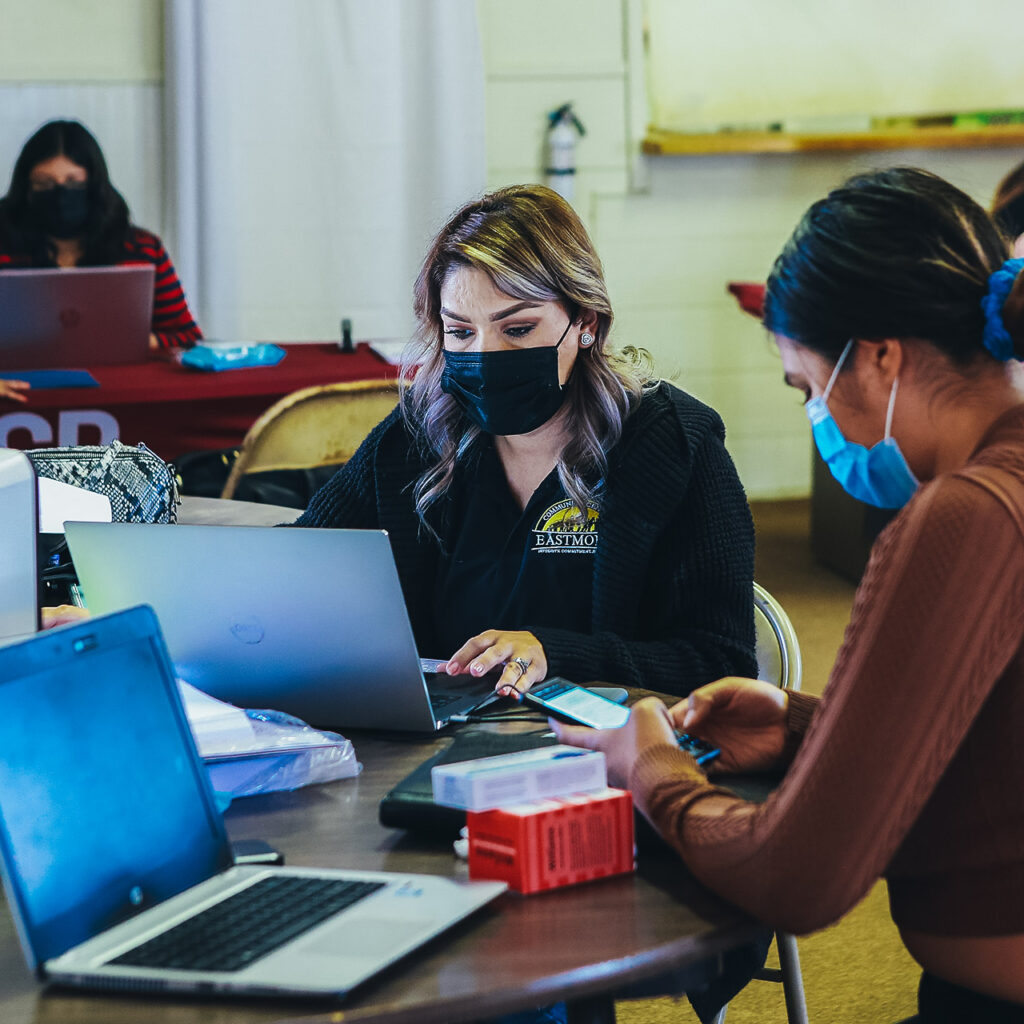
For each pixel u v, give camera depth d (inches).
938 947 44.6
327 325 213.5
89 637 43.4
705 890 44.3
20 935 39.2
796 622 171.0
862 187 44.6
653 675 69.9
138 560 60.3
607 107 219.8
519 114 218.2
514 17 214.8
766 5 219.5
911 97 225.3
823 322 44.2
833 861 40.4
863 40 222.4
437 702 63.1
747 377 233.8
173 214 204.8
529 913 42.9
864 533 185.2
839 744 40.4
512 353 70.1
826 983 95.0
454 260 70.9
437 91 208.7
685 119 221.6
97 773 42.4
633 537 73.5
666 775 47.0
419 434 78.4
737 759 53.6
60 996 38.7
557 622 76.0
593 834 45.1
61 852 40.7
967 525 39.9
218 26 198.8
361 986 38.1
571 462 73.9
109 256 175.2
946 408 43.9
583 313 71.9
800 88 222.8
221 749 53.6
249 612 59.2
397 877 44.3
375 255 212.7
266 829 50.6
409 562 78.7
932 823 43.8
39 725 40.9
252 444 118.4
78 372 148.3
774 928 41.9
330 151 207.8
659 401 75.2
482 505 77.1
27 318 147.5
